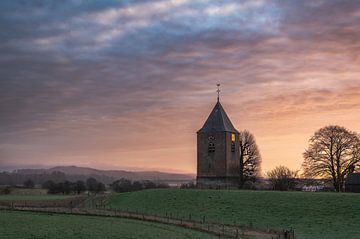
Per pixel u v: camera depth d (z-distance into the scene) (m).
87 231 57.53
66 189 140.00
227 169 114.50
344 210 68.06
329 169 112.00
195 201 84.31
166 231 57.66
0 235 54.25
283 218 68.06
